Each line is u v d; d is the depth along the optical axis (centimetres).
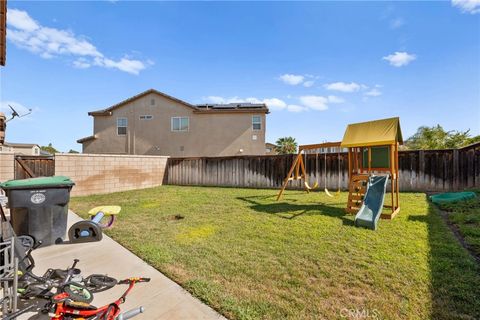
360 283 265
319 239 407
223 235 434
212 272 295
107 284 261
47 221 399
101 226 450
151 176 1214
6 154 786
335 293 247
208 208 666
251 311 217
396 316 209
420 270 288
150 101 1716
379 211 497
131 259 341
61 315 193
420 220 505
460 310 214
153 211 634
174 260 330
